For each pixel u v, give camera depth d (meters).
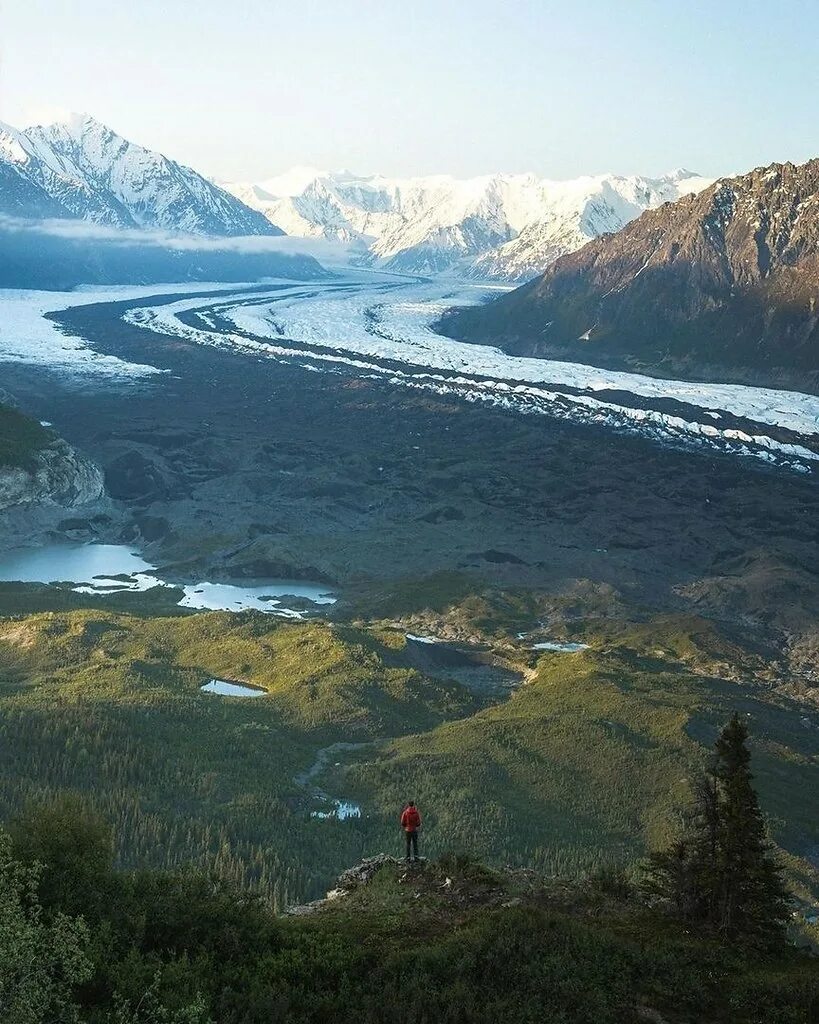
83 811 49.12
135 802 95.06
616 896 52.66
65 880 44.09
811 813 109.81
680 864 50.38
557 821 104.12
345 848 95.31
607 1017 37.69
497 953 41.75
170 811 96.25
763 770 118.25
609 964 41.00
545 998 38.66
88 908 43.34
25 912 36.78
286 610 191.12
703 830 50.88
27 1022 31.56
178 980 38.09
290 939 44.25
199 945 42.78
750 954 45.31
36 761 102.75
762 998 39.53
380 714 131.62
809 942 79.19
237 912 46.19
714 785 50.81
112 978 37.31
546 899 51.31
